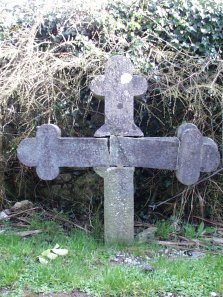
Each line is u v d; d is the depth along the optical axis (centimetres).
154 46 259
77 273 178
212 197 255
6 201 267
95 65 249
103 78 212
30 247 201
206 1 269
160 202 262
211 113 247
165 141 211
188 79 248
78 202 271
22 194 276
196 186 253
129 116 213
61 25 266
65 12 268
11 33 271
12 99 253
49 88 248
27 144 212
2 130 258
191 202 248
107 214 215
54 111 250
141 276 175
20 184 268
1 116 253
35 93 247
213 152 210
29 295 163
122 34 263
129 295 164
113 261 195
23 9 277
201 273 180
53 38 265
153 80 251
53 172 213
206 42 266
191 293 165
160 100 255
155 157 212
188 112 253
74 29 265
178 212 253
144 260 197
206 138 211
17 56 253
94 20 262
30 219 245
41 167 212
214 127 252
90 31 266
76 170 274
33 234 225
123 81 212
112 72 212
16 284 170
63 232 230
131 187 214
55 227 234
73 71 253
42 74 244
